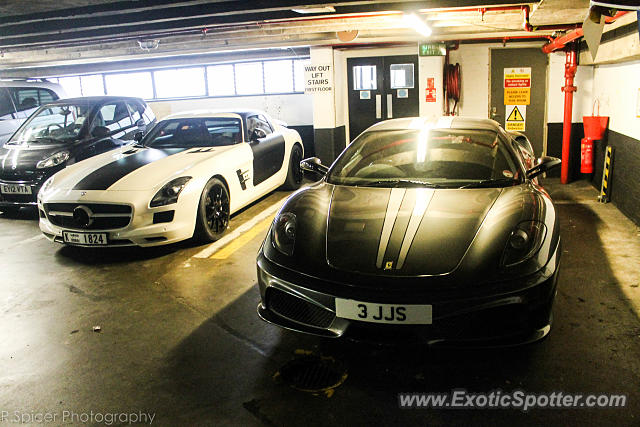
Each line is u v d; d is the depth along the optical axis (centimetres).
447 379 247
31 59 780
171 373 263
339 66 836
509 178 323
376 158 359
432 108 796
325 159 832
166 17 430
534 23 466
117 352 288
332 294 242
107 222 431
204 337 301
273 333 303
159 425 221
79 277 412
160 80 1053
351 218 285
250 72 988
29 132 684
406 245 254
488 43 765
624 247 424
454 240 254
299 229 284
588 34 259
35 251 492
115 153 532
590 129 631
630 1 232
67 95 945
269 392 242
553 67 747
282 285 259
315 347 284
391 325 235
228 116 588
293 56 904
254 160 562
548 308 242
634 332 283
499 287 232
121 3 379
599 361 255
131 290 379
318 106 816
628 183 513
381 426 214
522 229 260
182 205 434
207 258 440
